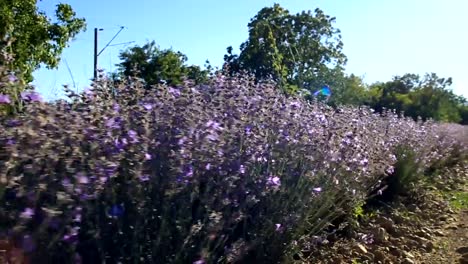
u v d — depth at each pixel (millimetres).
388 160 6938
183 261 3387
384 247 5766
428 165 9820
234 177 3684
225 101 4570
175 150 3410
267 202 4289
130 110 3678
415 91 33438
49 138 2832
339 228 5309
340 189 5195
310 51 24531
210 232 3441
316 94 8164
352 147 5285
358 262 5188
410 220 7031
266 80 6402
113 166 2916
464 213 7875
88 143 3029
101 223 3066
